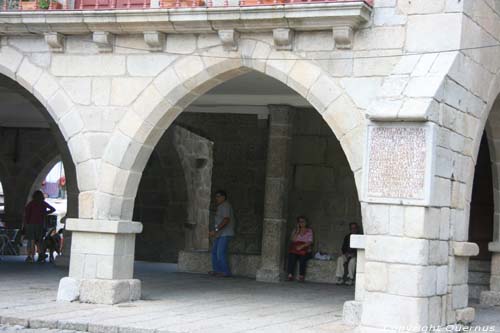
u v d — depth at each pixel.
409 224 8.48
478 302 13.03
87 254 10.79
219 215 15.34
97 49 11.06
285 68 10.15
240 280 14.75
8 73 11.48
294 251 14.97
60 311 9.86
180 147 19.72
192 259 16.08
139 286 11.12
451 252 9.31
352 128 9.78
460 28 9.31
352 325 9.50
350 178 15.23
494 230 12.78
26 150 21.39
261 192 16.11
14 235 20.03
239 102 15.09
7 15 11.06
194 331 8.71
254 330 8.95
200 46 10.62
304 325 9.45
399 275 8.47
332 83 9.91
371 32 9.77
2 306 10.11
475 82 9.92
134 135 10.83
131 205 11.02
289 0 10.09
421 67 9.20
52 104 11.20
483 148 14.35
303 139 15.48
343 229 15.19
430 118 8.49
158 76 10.79
